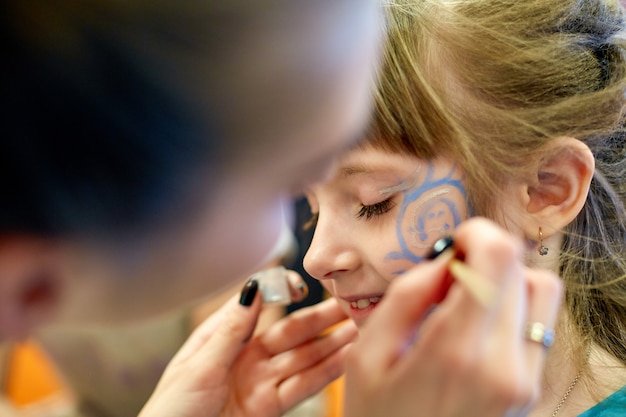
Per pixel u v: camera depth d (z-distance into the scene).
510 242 0.53
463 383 0.52
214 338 0.94
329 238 0.81
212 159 0.35
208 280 0.41
